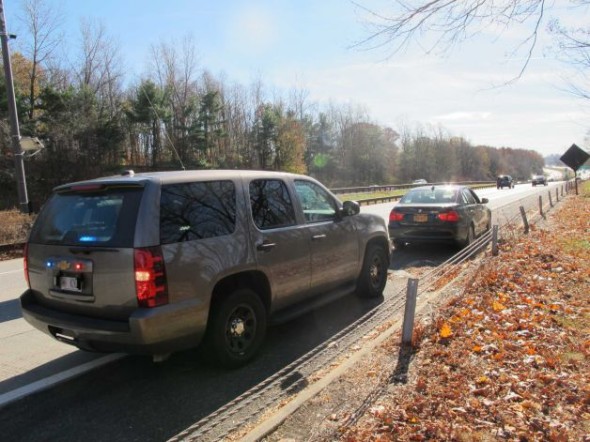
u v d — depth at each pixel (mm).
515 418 3172
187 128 46969
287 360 4605
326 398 3584
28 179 31562
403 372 3926
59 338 4133
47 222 4336
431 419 3176
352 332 5309
